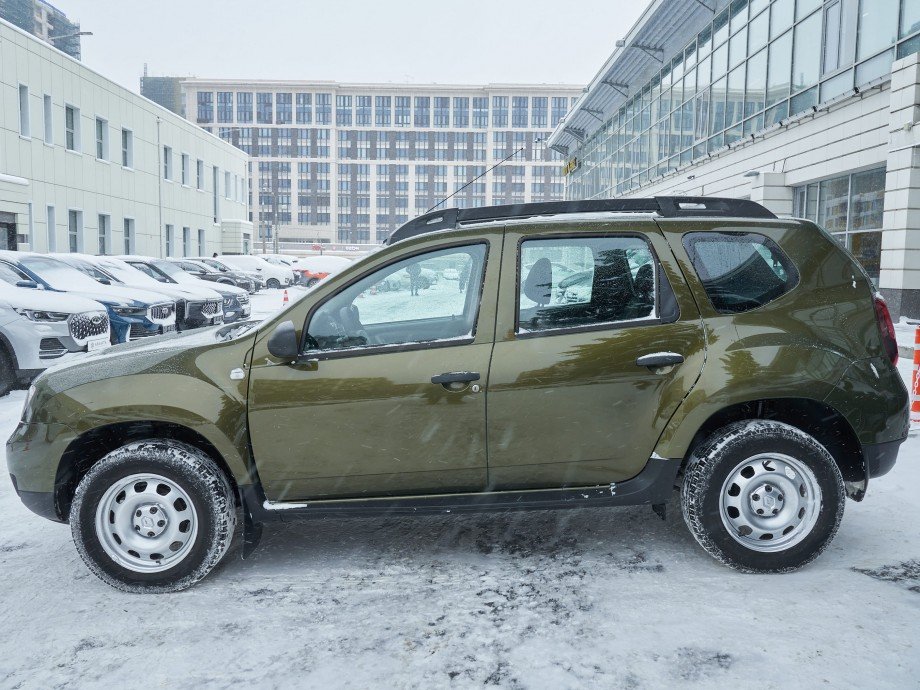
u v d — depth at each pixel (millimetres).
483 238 3535
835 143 15594
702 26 22750
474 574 3535
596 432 3422
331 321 3482
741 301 3504
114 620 3152
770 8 18312
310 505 3471
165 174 41781
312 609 3207
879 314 3551
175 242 42562
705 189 22500
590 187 38844
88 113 32281
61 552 3982
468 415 3389
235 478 3441
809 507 3398
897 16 13547
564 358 3389
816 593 3234
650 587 3340
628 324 3455
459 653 2807
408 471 3449
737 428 3400
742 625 2961
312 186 129500
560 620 3045
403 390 3375
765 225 3598
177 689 2611
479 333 3432
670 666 2672
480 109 130125
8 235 24172
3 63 26156
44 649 2918
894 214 13633
